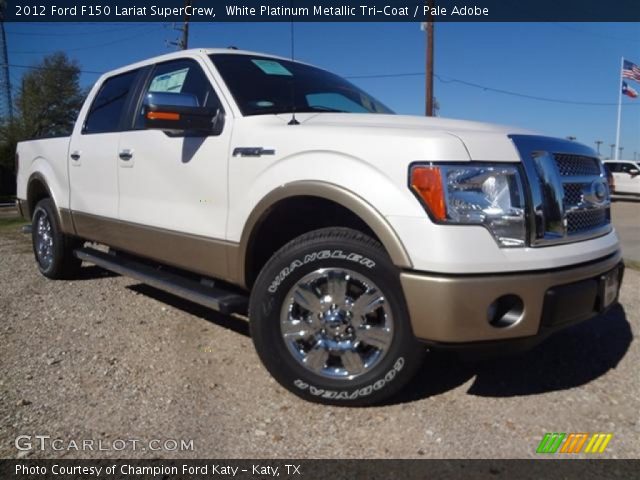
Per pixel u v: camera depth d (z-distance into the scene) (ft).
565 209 9.08
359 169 8.77
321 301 9.27
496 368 11.10
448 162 8.23
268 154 9.86
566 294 8.52
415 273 8.25
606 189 10.61
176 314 14.30
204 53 12.35
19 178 19.63
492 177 8.34
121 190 13.53
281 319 9.46
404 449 8.14
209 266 11.15
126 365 10.97
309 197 9.62
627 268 22.67
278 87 12.13
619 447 8.29
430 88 59.93
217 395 9.77
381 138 8.77
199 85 12.06
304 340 9.49
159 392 9.84
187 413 9.11
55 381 10.18
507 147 8.65
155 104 10.28
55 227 17.06
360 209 8.62
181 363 11.12
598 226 10.16
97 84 16.16
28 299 15.62
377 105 14.14
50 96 114.93
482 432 8.64
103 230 14.56
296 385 9.38
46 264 18.11
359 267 8.88
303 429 8.68
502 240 8.24
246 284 10.57
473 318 8.08
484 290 8.02
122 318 13.93
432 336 8.27
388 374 8.94
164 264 13.05
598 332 13.47
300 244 9.34
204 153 11.04
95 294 16.21
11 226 39.04
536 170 8.72
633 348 12.39
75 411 9.09
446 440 8.40
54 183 16.96
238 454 7.97
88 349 11.79
